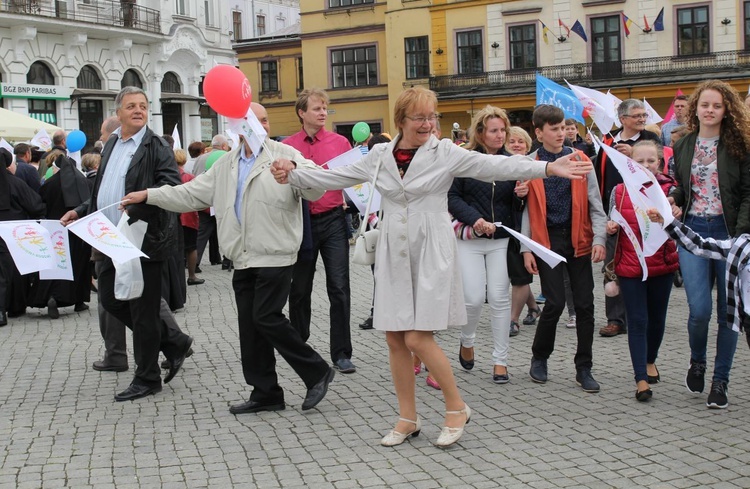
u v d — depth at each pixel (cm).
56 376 745
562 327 894
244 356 611
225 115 567
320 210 732
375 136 1048
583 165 486
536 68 3888
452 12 4025
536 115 653
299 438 550
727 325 550
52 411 628
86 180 1111
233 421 593
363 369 738
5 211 1043
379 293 523
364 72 4362
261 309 590
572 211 644
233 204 595
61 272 725
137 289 633
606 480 460
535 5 3862
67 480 482
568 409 598
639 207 570
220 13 4488
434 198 518
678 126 1030
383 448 527
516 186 646
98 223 603
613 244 825
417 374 716
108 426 586
